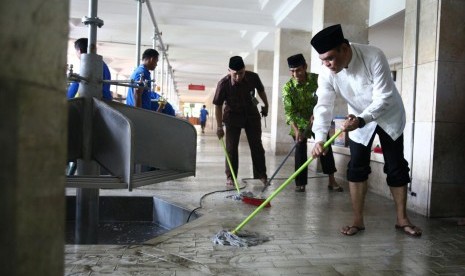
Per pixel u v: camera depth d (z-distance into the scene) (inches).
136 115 98.7
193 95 1557.6
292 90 165.3
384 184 162.2
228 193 161.2
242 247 94.5
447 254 92.7
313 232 109.4
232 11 346.3
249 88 175.0
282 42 355.9
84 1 331.9
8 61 25.2
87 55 95.6
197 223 115.0
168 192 158.7
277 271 80.3
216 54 565.3
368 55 101.4
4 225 25.7
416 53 136.6
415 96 137.0
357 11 231.5
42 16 27.8
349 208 139.5
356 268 83.0
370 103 105.5
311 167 245.9
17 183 26.3
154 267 80.0
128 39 439.2
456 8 127.0
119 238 129.8
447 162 129.1
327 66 100.7
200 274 77.2
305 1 284.8
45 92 28.6
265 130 483.5
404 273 80.7
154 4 329.4
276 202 147.8
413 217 129.1
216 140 575.5
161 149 98.0
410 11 140.6
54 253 30.9
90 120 87.3
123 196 147.3
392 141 108.7
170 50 548.7
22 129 26.5
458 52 128.1
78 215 111.0
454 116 128.8
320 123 109.3
